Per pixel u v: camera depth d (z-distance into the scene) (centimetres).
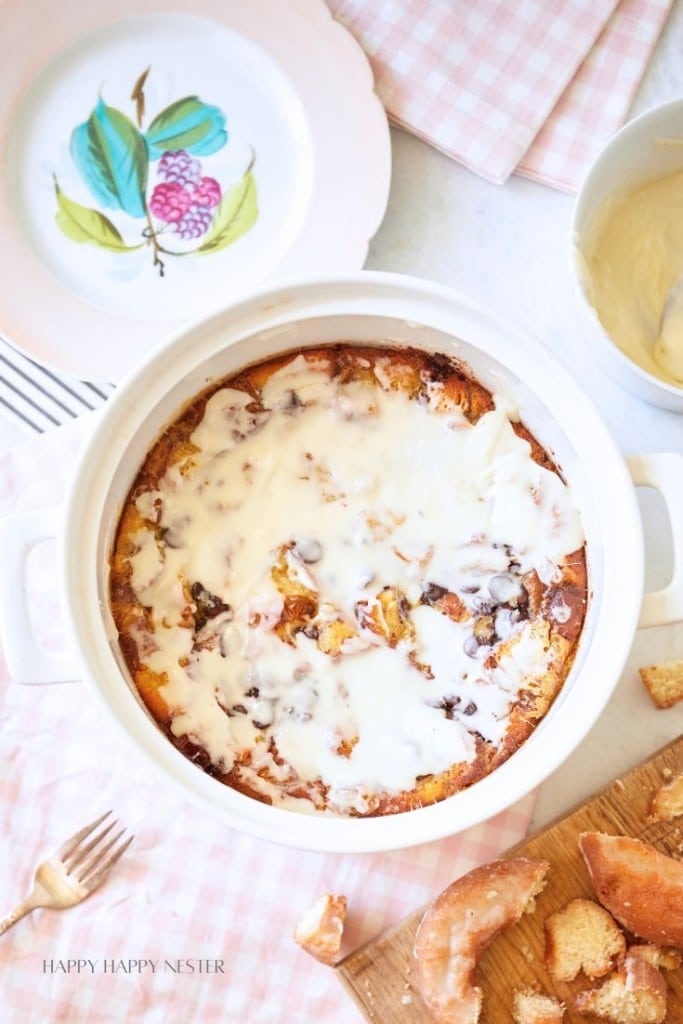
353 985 72
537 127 77
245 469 70
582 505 68
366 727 68
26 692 76
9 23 77
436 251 78
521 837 74
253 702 68
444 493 69
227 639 68
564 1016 72
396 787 67
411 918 72
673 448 76
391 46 78
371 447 70
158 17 78
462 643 69
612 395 76
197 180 79
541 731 66
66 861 74
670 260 75
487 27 78
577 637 68
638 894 71
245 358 68
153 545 68
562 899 73
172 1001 75
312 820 64
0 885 75
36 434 78
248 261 78
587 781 75
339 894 75
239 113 79
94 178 79
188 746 67
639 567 65
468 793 65
